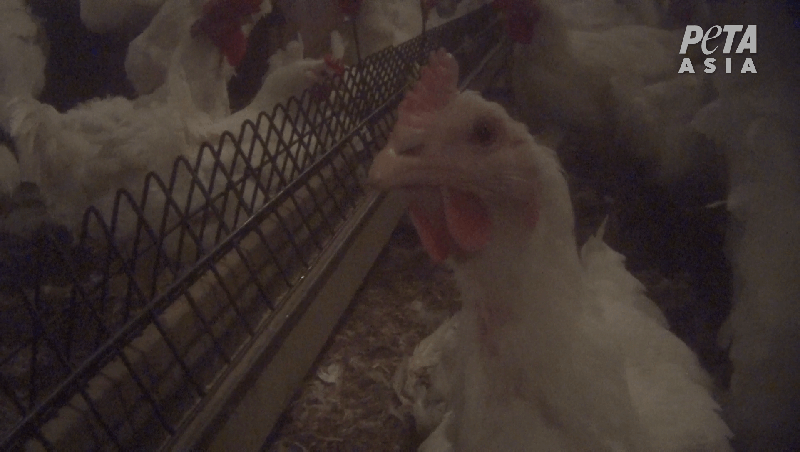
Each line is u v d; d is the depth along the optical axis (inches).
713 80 17.1
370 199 20.0
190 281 13.1
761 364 13.2
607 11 30.8
